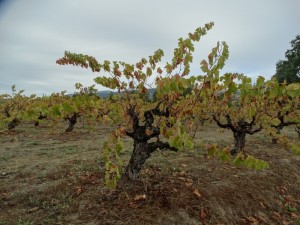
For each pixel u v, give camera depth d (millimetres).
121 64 5605
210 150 4820
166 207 5672
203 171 8008
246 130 10289
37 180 7039
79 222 5023
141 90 5582
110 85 5695
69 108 4281
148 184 6461
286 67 39844
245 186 7562
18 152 10688
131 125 6051
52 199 5848
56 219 5113
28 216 5211
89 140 14102
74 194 6039
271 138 14320
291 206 7730
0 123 11539
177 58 5199
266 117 9922
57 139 14359
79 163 8570
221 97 5773
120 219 5168
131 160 6492
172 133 4172
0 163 8938
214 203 6266
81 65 5418
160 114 5887
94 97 5938
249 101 8602
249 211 6699
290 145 6930
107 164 4734
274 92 4277
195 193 6316
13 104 19828
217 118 10375
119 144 4566
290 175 9586
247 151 11633
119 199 5797
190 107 5543
